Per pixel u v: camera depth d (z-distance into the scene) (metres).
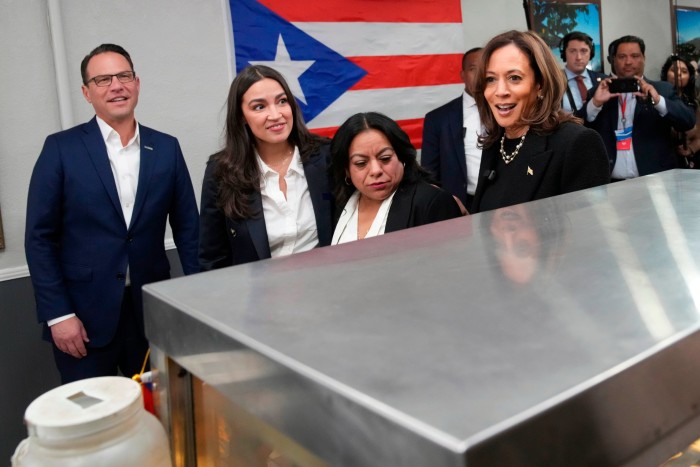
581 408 0.30
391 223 1.56
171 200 2.28
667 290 0.43
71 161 2.11
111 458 0.49
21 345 2.61
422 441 0.28
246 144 1.79
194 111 2.95
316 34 3.22
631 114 3.50
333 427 0.33
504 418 0.28
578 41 3.75
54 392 0.53
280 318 0.44
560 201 0.79
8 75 2.52
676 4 5.18
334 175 1.71
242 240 1.80
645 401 0.34
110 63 2.11
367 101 3.41
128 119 2.18
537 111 1.49
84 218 2.13
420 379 0.32
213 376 0.45
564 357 0.34
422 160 3.29
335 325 0.41
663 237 0.57
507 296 0.43
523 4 4.04
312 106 3.24
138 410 0.52
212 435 0.53
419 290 0.46
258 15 3.06
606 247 0.55
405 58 3.51
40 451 0.49
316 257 0.60
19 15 2.52
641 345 0.35
